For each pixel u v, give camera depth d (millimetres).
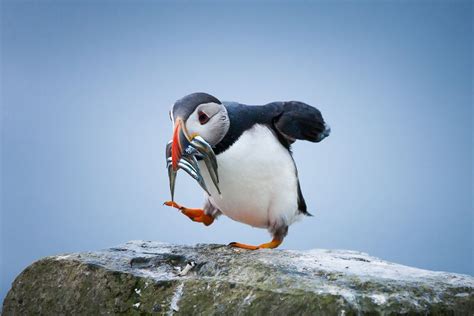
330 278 9234
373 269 9781
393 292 8820
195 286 9383
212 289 9242
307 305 8539
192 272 10094
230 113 10523
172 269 10273
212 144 10266
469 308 8977
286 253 10438
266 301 8773
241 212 11195
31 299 10438
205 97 10195
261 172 10719
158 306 9414
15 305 10594
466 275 9703
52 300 10234
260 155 10672
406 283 9055
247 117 10719
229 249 10766
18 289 10602
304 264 9781
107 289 9828
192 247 11094
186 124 10008
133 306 9594
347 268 9727
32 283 10516
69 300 10070
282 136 11297
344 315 8375
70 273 10227
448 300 8891
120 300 9695
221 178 10656
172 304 9359
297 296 8656
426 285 9070
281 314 8617
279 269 9523
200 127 10117
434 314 8711
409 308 8602
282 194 10969
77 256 10578
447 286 9094
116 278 9844
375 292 8828
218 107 10258
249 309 8805
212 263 10031
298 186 11375
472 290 9094
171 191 10070
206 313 9070
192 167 9984
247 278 9438
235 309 8906
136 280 9758
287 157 11023
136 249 11102
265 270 9500
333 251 11445
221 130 10289
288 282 9047
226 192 10836
